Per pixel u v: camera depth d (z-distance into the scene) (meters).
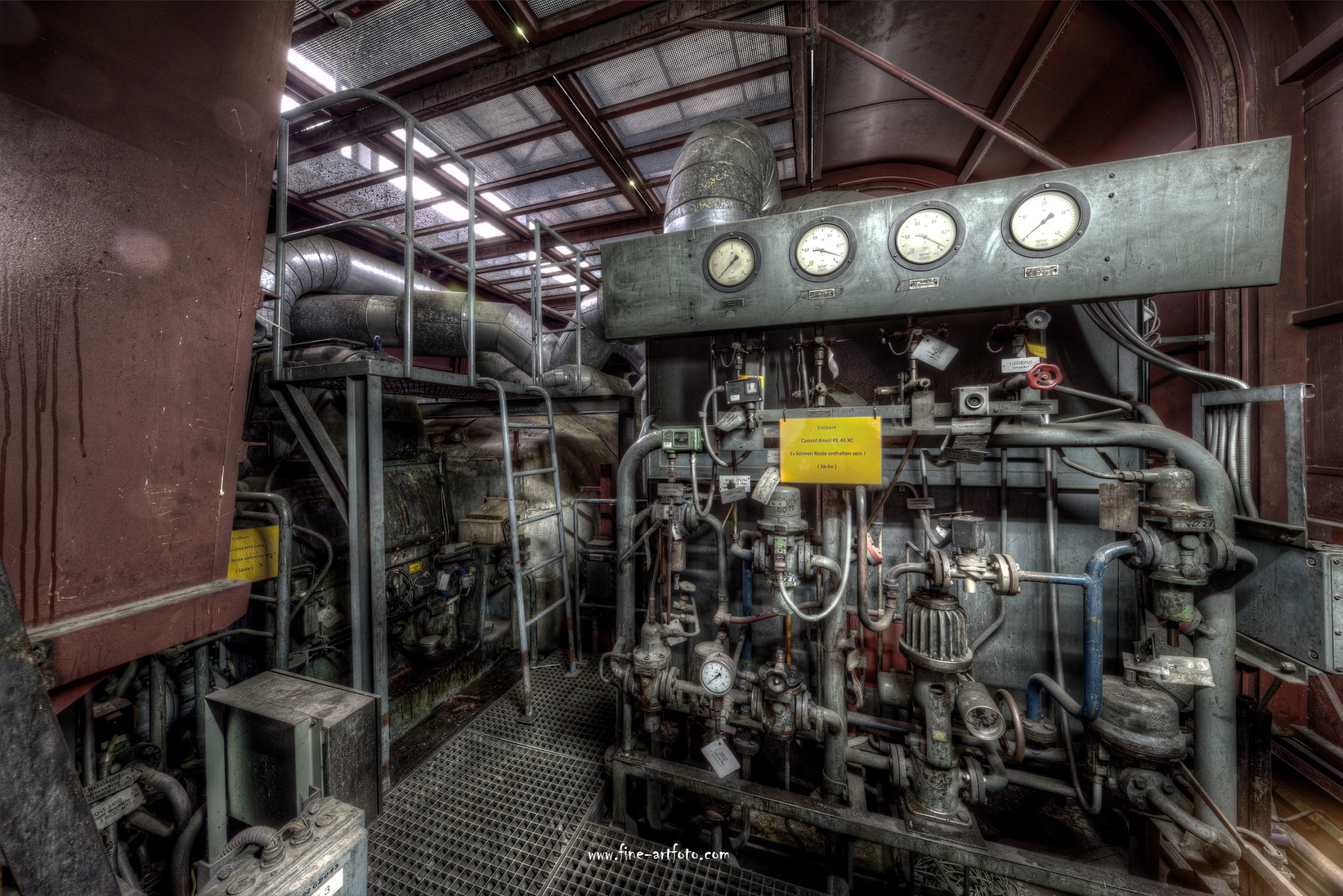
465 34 2.59
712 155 2.28
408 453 3.21
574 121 3.16
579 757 2.21
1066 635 2.02
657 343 2.48
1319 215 1.86
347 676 2.71
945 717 1.54
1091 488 1.97
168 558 0.92
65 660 0.73
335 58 2.72
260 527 2.33
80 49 0.76
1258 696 1.70
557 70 2.70
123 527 0.84
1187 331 2.35
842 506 1.76
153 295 0.88
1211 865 1.44
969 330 2.04
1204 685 1.46
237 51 1.00
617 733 2.06
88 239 0.78
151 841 1.75
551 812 1.88
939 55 2.97
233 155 1.01
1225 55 2.01
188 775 1.96
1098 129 2.95
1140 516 1.54
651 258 1.92
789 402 2.22
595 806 1.92
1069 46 2.65
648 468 2.54
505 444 2.52
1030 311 1.67
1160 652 1.56
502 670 3.18
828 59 3.02
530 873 1.61
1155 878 1.54
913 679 1.87
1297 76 1.88
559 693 2.82
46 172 0.73
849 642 1.79
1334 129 1.79
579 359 3.22
